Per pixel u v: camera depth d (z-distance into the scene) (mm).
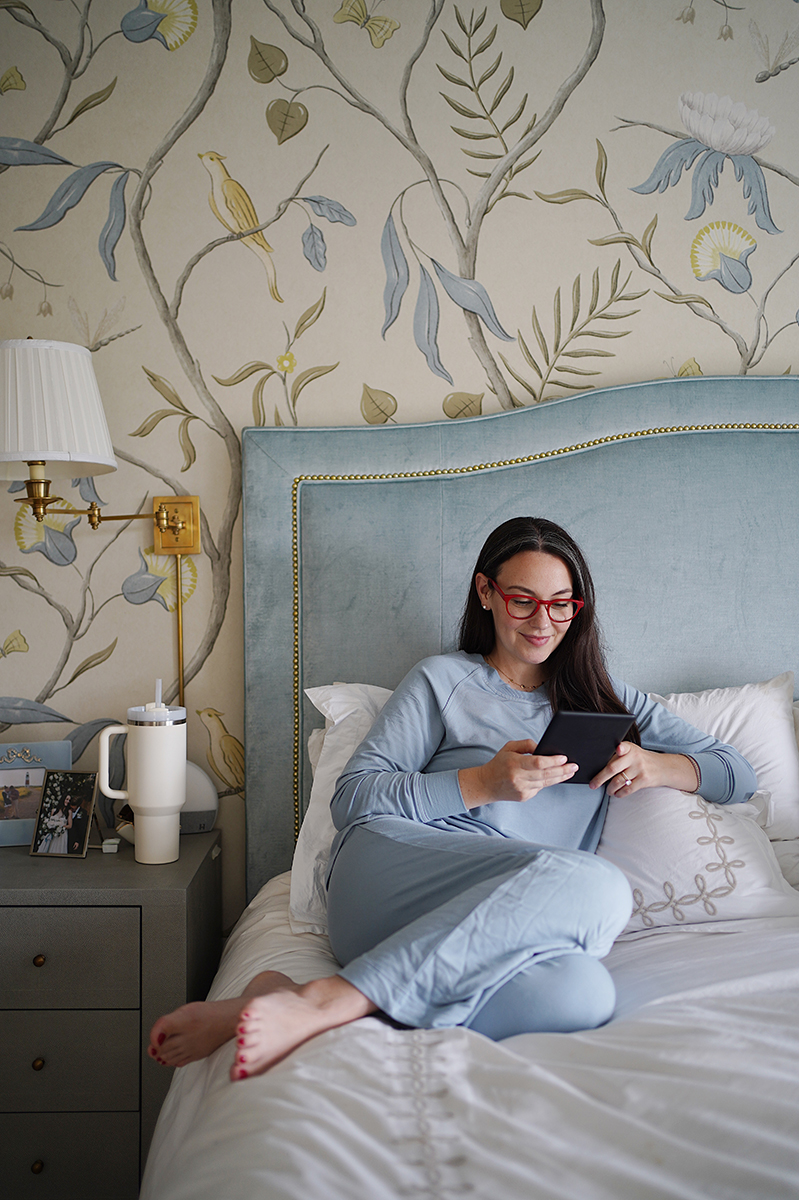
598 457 1733
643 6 1809
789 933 1097
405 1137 650
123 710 1793
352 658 1713
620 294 1819
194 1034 935
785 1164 619
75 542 1793
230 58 1794
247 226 1803
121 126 1794
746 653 1725
